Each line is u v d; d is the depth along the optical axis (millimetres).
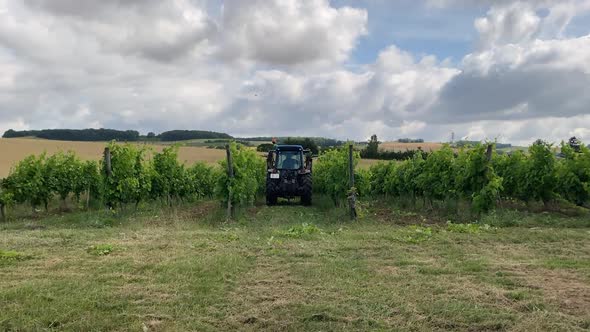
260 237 8227
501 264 5926
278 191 14922
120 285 4996
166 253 6641
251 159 15273
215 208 14047
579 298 4551
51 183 12719
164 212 12867
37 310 4129
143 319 4027
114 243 7449
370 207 14477
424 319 4016
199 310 4246
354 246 7121
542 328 3820
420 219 11086
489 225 9469
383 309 4246
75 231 8820
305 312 4164
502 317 4039
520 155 13234
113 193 11867
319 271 5555
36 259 6266
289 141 33688
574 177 11594
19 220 11523
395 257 6422
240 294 4719
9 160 29562
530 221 9852
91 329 3793
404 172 15477
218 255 6441
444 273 5551
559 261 6105
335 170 14125
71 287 4867
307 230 8703
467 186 11578
